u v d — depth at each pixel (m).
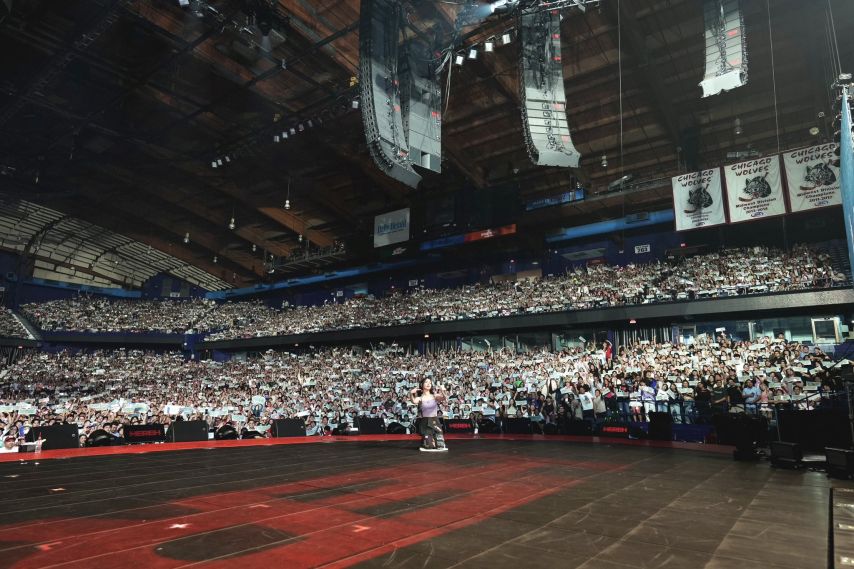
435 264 48.69
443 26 20.81
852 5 22.67
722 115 32.53
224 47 28.86
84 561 3.61
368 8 17.78
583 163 38.53
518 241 41.34
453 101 33.72
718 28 16.25
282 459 10.16
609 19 26.56
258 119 36.41
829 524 4.88
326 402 27.86
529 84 17.86
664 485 7.20
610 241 39.91
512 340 36.47
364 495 6.34
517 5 18.22
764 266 28.69
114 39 28.44
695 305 27.31
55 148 40.06
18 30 27.05
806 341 26.52
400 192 43.69
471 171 39.97
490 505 5.77
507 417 19.28
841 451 7.86
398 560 3.74
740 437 10.54
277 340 46.81
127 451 11.50
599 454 11.50
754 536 4.45
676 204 30.22
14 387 36.72
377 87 17.45
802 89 29.69
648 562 3.71
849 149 12.93
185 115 35.19
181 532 4.46
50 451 10.92
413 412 23.30
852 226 12.73
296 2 25.70
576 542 4.26
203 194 48.09
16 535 4.29
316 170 42.84
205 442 13.77
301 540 4.26
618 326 31.88
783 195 27.09
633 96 31.77
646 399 18.77
